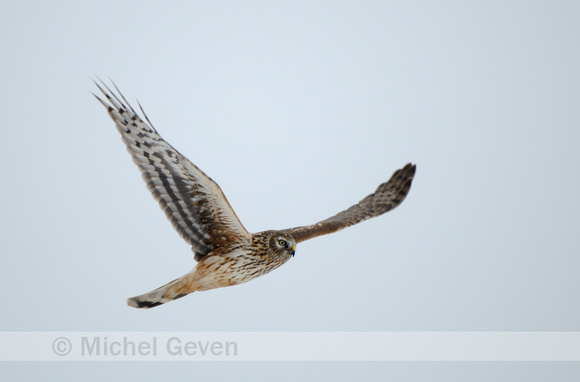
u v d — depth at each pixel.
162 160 11.89
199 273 12.81
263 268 13.42
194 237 12.70
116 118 11.65
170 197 12.21
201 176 11.98
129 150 11.80
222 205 12.43
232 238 12.89
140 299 12.68
